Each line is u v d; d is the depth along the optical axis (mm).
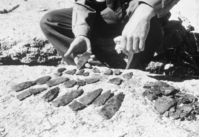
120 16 2549
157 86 1793
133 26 1789
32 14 4172
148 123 1508
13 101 1857
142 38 1771
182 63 2619
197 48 2828
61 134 1503
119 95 1756
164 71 2521
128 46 1835
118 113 1606
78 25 2346
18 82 2111
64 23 2561
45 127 1571
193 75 2400
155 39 2271
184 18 3473
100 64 2357
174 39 2820
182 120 1511
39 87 1993
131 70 2170
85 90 1882
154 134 1421
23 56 2859
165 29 2906
